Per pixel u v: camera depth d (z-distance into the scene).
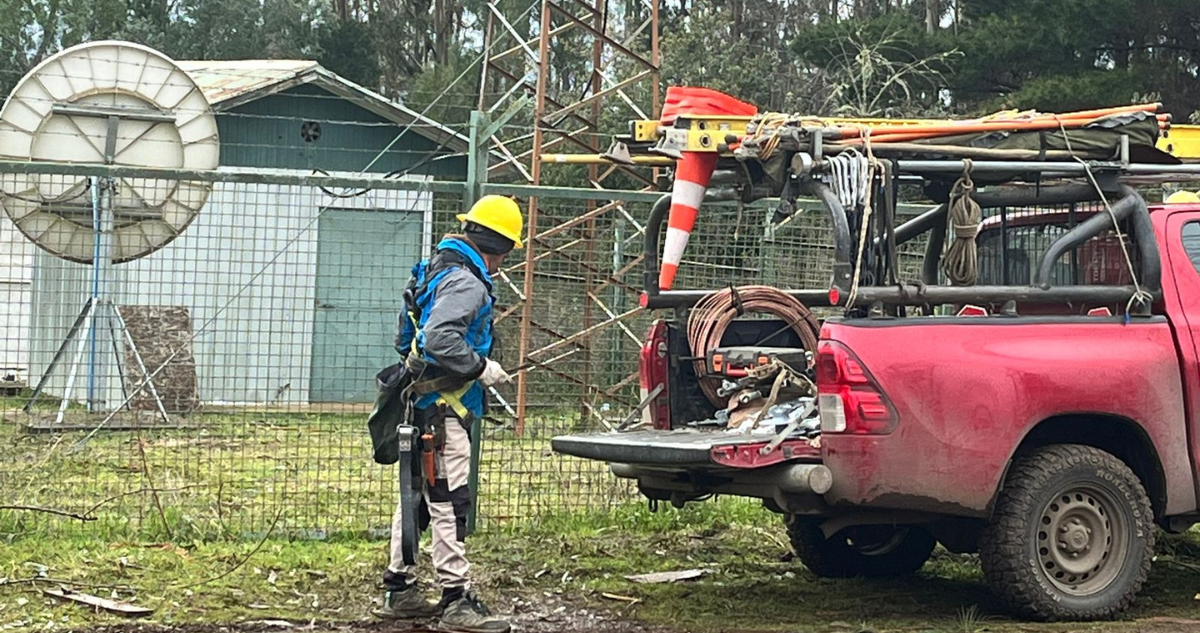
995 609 7.17
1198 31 26.94
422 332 6.43
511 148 25.53
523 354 10.88
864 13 38.16
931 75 27.45
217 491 9.63
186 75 13.67
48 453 9.83
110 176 8.08
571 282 12.07
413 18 45.41
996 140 6.87
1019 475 6.62
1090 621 6.72
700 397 7.58
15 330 12.06
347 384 12.98
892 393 6.33
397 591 6.75
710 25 28.56
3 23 38.88
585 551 8.41
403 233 10.45
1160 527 7.34
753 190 7.00
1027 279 8.00
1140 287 6.95
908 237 7.90
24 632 6.31
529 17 37.81
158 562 7.73
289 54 41.44
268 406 10.30
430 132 20.41
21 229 10.58
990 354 6.52
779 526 9.32
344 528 8.66
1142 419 6.80
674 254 6.79
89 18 39.94
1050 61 27.14
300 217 10.44
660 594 7.44
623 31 27.98
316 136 19.98
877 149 6.61
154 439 10.20
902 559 8.12
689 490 6.97
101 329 11.63
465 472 6.57
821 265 10.18
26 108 13.10
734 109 6.83
